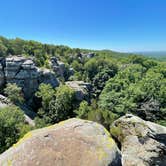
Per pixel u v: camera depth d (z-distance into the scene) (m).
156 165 11.84
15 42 84.81
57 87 60.19
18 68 57.50
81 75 95.31
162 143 12.68
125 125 14.05
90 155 5.57
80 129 6.47
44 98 53.66
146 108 45.88
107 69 96.44
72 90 55.91
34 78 58.97
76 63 103.19
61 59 103.06
